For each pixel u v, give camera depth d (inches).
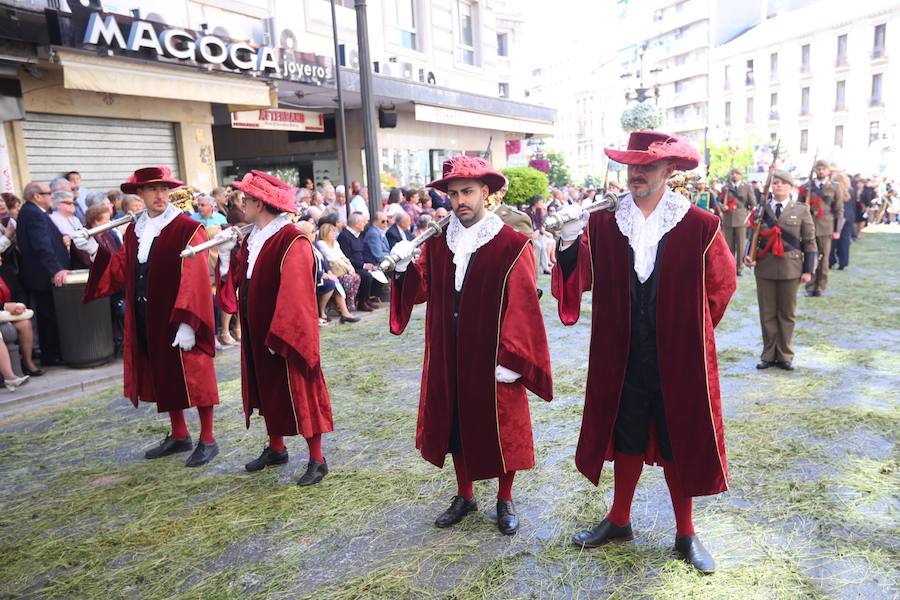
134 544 123.6
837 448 153.1
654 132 102.0
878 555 109.8
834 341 252.5
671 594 101.5
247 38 395.5
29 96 307.1
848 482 135.8
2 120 284.8
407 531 124.4
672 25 2315.5
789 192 212.8
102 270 169.8
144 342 161.3
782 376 211.3
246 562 116.4
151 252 156.4
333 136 563.8
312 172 582.6
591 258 110.0
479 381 116.0
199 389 156.6
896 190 1004.6
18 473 157.2
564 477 144.1
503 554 114.9
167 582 111.4
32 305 245.4
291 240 140.8
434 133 657.0
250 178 141.6
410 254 120.4
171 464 159.9
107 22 290.0
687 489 102.8
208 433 161.6
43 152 317.1
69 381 226.7
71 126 329.4
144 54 309.1
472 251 117.3
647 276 104.7
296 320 137.9
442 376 119.3
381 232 352.8
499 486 125.1
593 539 115.7
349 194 417.4
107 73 295.3
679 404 102.3
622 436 109.0
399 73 555.5
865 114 1627.7
